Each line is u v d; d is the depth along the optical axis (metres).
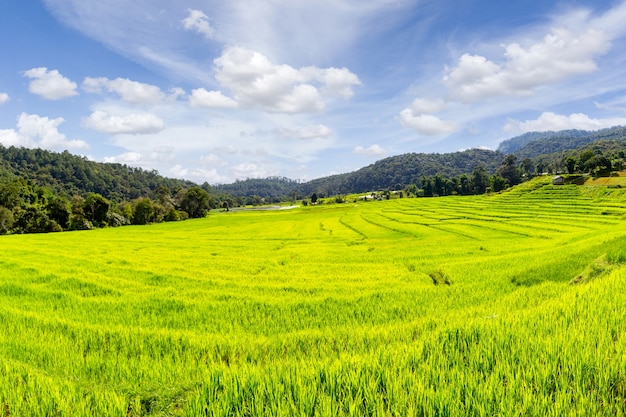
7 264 20.50
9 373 6.02
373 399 4.36
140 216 97.69
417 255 25.14
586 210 62.88
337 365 5.32
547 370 4.65
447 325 7.48
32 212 76.50
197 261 24.61
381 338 7.71
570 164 119.88
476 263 19.20
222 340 8.23
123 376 6.38
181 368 6.63
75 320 10.60
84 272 18.83
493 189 140.50
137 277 17.69
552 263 15.43
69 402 5.08
